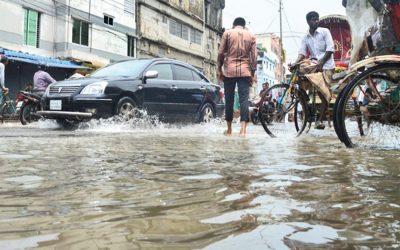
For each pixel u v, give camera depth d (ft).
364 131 12.37
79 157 8.30
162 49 80.02
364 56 12.48
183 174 6.35
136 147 10.55
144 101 21.09
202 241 3.03
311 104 16.78
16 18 49.96
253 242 3.01
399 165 7.45
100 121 19.62
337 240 3.10
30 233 3.25
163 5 79.25
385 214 3.92
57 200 4.50
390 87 11.19
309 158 8.50
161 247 2.89
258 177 6.10
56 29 55.88
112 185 5.41
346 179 5.95
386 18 11.12
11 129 19.90
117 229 3.35
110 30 64.28
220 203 4.37
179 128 22.35
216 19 105.29
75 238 3.11
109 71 22.17
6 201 4.42
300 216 3.82
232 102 17.84
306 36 17.98
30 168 6.79
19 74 48.39
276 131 16.88
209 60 100.27
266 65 153.48
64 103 19.49
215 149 10.30
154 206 4.22
